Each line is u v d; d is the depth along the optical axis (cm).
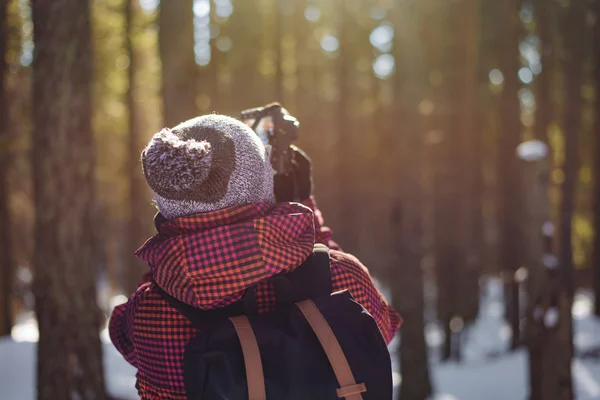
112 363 950
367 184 2527
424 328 923
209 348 105
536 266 594
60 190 580
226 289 105
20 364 842
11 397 733
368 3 1917
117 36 1501
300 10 2058
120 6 1463
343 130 2052
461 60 1415
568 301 589
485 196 2223
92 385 588
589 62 1398
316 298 112
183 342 112
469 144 1514
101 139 1889
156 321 114
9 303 1325
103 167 1945
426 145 1562
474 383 1000
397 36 977
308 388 102
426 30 1357
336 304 110
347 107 2031
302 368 103
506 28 1388
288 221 109
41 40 580
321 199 2239
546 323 588
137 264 1464
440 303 1547
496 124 1675
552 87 1313
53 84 577
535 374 592
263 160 114
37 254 582
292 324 107
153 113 1694
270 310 114
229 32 1684
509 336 1410
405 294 931
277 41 1733
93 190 600
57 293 578
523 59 1477
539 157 607
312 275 114
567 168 1222
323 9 2144
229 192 108
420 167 973
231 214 107
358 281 121
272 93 1830
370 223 2955
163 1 652
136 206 1491
